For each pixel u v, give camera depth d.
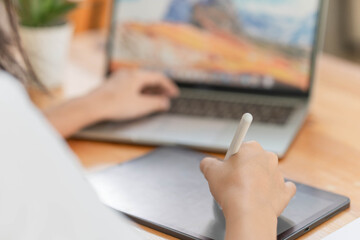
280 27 1.14
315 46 1.12
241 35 1.17
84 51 1.51
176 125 1.06
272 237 0.63
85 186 0.50
